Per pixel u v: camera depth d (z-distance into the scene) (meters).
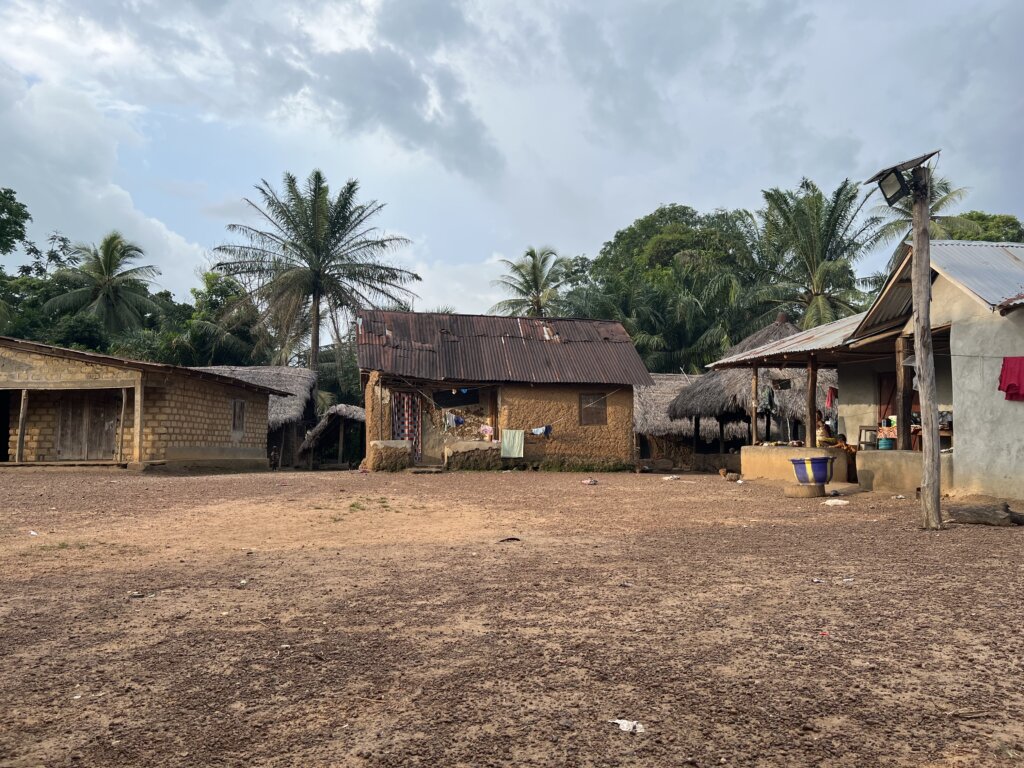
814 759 3.02
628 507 12.34
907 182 10.05
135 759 3.05
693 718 3.40
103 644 4.54
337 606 5.43
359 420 32.53
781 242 39.41
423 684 3.84
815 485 13.68
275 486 15.67
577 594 5.77
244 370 32.16
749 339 24.83
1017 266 12.88
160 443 21.75
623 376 24.09
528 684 3.83
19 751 3.12
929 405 9.65
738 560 7.22
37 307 42.56
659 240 51.03
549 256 45.44
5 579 6.40
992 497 12.04
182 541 8.53
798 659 4.17
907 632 4.68
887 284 13.40
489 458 22.39
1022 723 3.33
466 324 25.30
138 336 39.94
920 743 3.15
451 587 6.05
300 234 40.19
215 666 4.13
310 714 3.48
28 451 23.00
